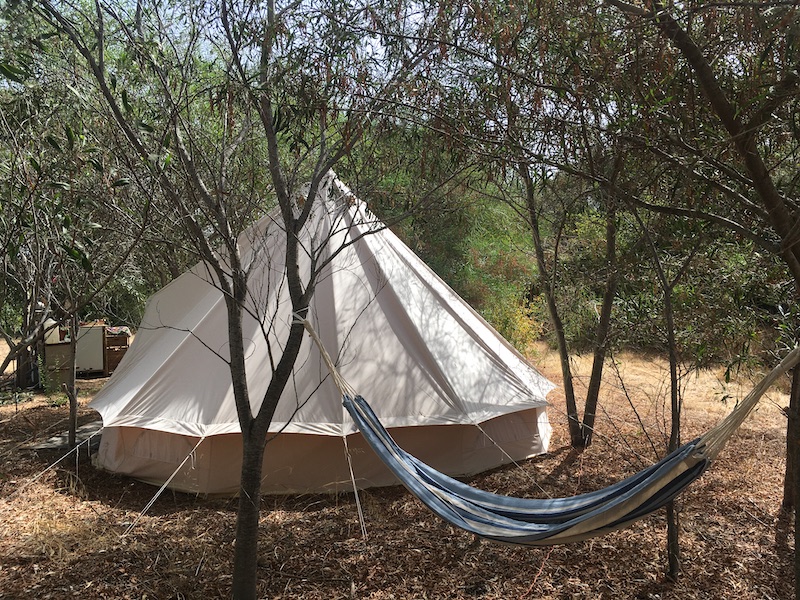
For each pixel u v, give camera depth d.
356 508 6.17
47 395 10.77
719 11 3.52
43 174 3.34
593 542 5.47
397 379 6.68
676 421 4.61
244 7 4.02
